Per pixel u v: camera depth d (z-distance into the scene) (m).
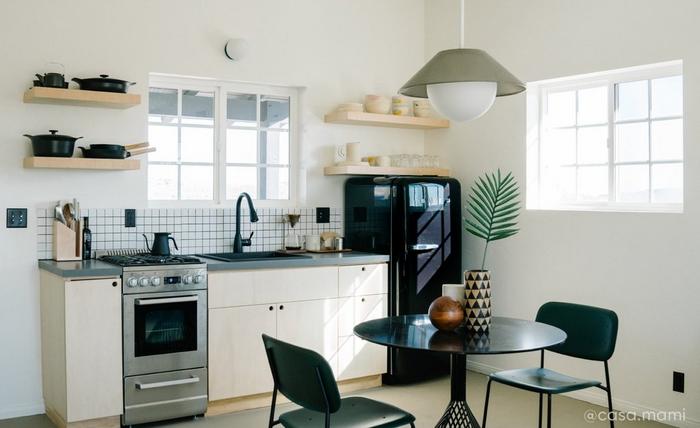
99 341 3.80
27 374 4.23
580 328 3.58
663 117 4.29
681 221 4.05
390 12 5.59
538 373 3.56
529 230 4.91
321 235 5.24
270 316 4.37
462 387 3.19
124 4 4.45
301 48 5.14
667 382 4.13
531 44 4.91
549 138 4.95
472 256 5.35
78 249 4.24
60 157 4.04
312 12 5.19
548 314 3.72
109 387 3.84
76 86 4.31
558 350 3.66
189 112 4.85
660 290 4.15
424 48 5.75
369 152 5.51
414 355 4.96
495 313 5.16
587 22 4.54
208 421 4.11
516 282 5.00
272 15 5.01
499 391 4.79
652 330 4.20
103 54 4.39
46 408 4.23
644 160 4.39
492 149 5.19
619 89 4.53
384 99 5.27
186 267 4.03
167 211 4.65
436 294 5.01
